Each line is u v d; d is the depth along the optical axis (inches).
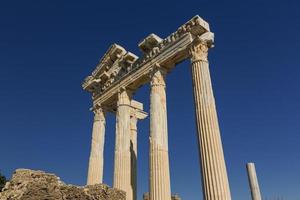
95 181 1273.4
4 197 434.6
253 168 616.1
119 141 1200.2
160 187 935.7
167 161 995.9
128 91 1306.6
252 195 594.9
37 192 437.7
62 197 455.5
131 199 1115.9
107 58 1429.6
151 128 1043.3
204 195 804.6
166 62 1132.5
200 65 985.5
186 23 1076.5
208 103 911.7
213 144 847.7
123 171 1136.2
